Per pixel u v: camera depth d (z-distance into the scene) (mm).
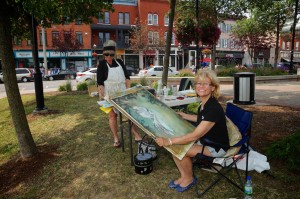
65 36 34531
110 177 3906
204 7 18609
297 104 7789
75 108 8453
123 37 39312
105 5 5062
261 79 14656
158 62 40156
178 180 3535
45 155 4957
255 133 5160
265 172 3658
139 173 3857
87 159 4574
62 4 4180
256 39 28031
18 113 4922
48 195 3773
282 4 21297
